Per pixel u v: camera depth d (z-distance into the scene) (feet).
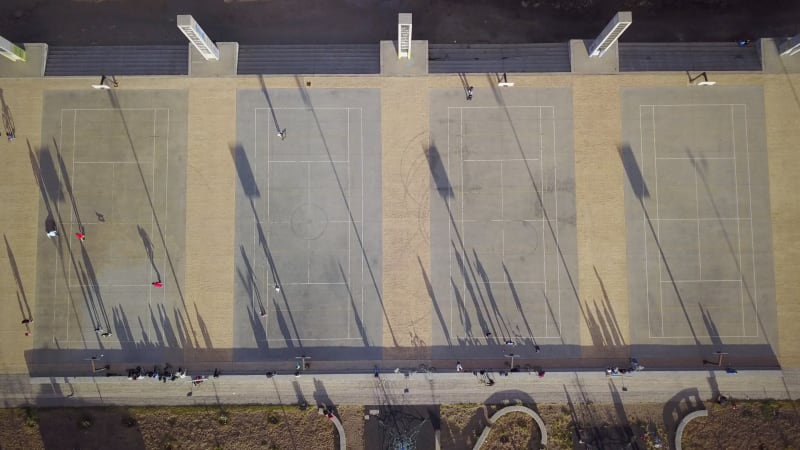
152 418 94.38
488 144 96.89
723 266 95.45
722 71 95.71
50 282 95.25
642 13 100.63
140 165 96.48
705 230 95.96
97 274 95.45
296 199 96.48
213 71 96.89
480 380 94.48
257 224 96.12
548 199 96.43
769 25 100.32
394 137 96.89
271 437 94.38
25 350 94.38
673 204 96.07
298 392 95.09
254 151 96.63
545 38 101.35
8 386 93.97
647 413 94.43
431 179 96.63
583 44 96.94
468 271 95.91
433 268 95.86
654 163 96.43
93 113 96.63
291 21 101.30
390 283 95.71
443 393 94.79
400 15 83.87
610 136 96.58
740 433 93.71
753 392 94.53
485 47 100.42
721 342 94.68
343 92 97.04
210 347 94.58
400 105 96.94
